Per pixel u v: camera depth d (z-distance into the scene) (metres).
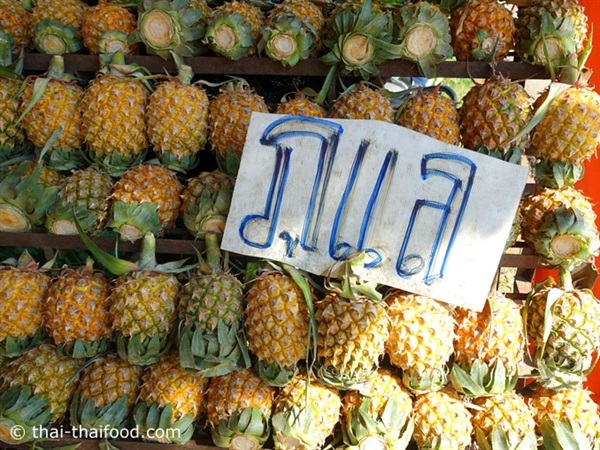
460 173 1.55
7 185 1.62
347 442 1.62
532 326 1.68
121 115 1.59
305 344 1.55
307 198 1.58
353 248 1.58
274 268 1.62
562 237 1.58
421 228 1.58
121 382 1.65
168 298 1.59
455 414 1.60
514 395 1.67
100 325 1.62
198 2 1.71
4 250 1.94
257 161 1.58
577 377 1.66
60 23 1.71
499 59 1.62
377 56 1.59
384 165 1.56
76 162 1.72
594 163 1.95
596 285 1.94
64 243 1.68
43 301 1.65
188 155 1.68
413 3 1.70
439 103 1.60
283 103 1.66
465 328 1.63
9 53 1.69
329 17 1.68
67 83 1.67
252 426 1.58
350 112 1.61
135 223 1.59
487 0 1.62
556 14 1.56
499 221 1.56
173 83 1.60
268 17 1.67
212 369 1.56
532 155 1.69
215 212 1.61
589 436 1.64
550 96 1.54
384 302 1.58
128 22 1.73
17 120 1.67
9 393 1.61
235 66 1.66
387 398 1.60
